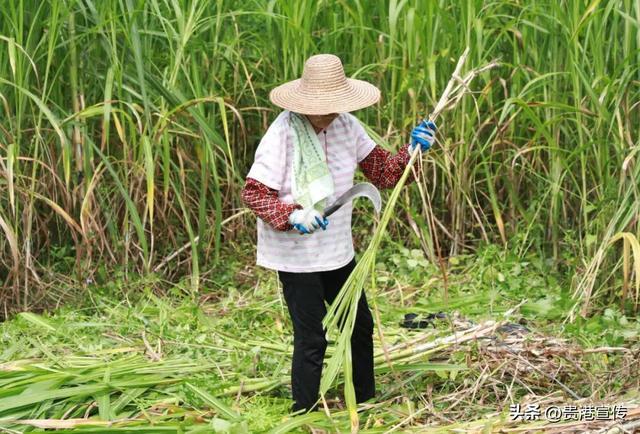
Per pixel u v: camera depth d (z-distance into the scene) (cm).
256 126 1078
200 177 1037
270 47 1034
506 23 1058
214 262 1016
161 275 987
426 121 673
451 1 1034
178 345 801
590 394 715
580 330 834
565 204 1020
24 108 926
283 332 863
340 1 995
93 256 984
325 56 650
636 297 878
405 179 652
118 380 695
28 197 935
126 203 947
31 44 931
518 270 960
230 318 894
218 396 694
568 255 963
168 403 668
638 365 744
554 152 975
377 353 775
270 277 1000
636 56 966
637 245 833
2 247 944
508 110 940
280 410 665
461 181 1009
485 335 778
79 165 951
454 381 730
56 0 882
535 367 728
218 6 977
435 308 910
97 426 623
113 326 848
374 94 668
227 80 1061
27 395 657
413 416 641
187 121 1004
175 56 964
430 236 977
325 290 702
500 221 983
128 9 914
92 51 972
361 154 688
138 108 944
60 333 817
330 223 664
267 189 645
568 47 935
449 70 1016
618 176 946
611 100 958
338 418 665
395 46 1035
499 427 634
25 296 918
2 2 909
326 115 651
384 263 1030
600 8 983
